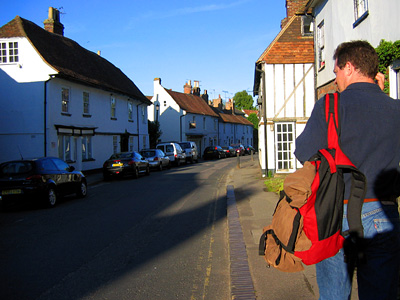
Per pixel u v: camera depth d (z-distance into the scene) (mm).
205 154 43094
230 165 29469
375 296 1966
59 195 11328
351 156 2049
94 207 10562
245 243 5965
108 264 5301
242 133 67812
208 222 8109
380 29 8156
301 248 1992
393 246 1975
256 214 8250
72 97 21172
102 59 30766
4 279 4758
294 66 15922
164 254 5754
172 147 29672
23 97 19000
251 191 12102
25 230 7770
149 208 10102
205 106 53281
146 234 7105
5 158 19047
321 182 1949
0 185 10344
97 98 24250
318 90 13953
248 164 29422
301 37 15961
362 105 2064
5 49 19094
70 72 20844
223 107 67312
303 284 4168
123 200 11781
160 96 44938
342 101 2111
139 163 19906
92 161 23391
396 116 2057
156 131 37594
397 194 2076
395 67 7465
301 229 2002
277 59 15906
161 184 16234
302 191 1901
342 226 2027
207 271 4934
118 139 27562
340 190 1970
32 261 5516
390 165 2039
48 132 18875
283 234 2037
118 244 6395
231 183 15430
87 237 6953
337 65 2334
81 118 22156
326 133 2102
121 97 28188
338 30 11102
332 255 1982
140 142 32500
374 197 2029
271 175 16156
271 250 2146
